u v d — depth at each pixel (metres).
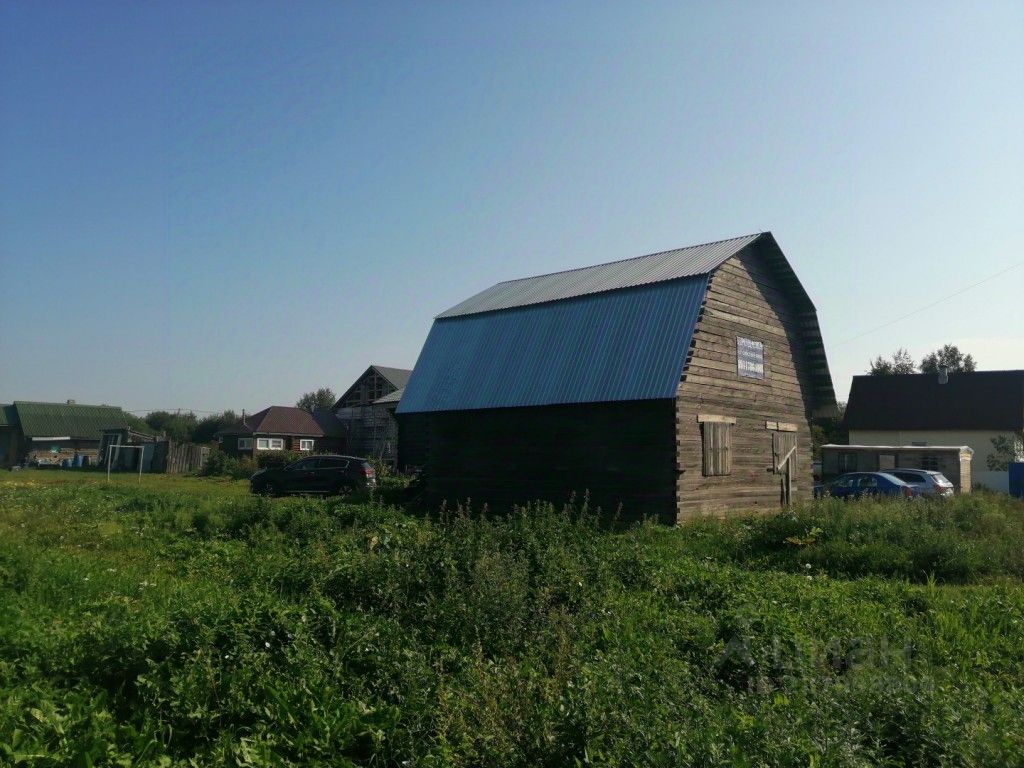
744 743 5.07
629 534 16.50
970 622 9.88
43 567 11.27
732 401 22.62
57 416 70.88
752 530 16.66
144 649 6.88
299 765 5.57
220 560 14.18
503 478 22.92
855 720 5.64
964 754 5.34
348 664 7.25
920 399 49.38
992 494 30.61
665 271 23.56
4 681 6.57
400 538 11.87
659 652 8.05
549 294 25.86
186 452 57.00
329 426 61.53
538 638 8.25
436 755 5.70
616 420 21.02
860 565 14.05
